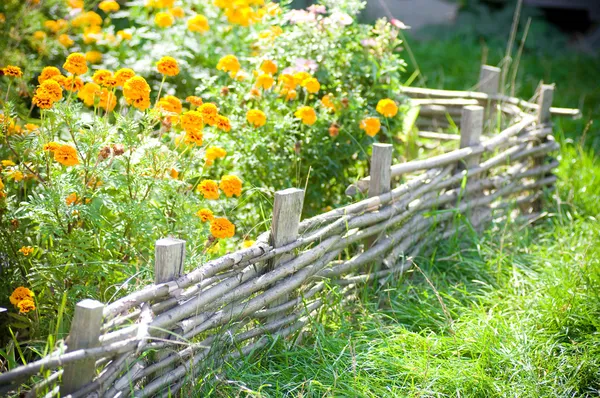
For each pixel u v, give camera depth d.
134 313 2.47
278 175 3.92
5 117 3.04
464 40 10.06
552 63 9.14
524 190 4.83
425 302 3.44
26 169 3.03
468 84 8.09
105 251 3.00
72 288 2.82
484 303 3.62
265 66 3.79
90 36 4.93
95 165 2.84
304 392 2.77
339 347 3.01
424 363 2.95
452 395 2.82
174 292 2.50
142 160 2.94
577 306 3.46
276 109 4.04
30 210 2.97
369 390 2.81
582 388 3.00
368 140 4.14
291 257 3.04
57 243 3.01
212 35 5.10
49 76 2.96
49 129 3.04
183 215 3.02
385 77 4.36
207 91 4.59
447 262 3.96
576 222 4.61
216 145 3.79
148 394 2.46
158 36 4.93
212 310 2.72
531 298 3.58
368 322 3.25
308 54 4.21
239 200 3.92
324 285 3.29
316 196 4.08
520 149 4.72
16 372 2.05
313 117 3.65
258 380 2.77
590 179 5.34
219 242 3.63
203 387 2.63
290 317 3.08
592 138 6.59
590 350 3.12
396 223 3.72
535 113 5.07
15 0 4.72
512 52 9.64
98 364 2.35
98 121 2.96
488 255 4.04
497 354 3.08
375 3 10.80
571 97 7.79
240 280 2.80
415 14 10.92
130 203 2.88
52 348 2.19
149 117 2.95
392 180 4.20
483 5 10.64
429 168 3.99
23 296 2.72
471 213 4.39
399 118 4.45
